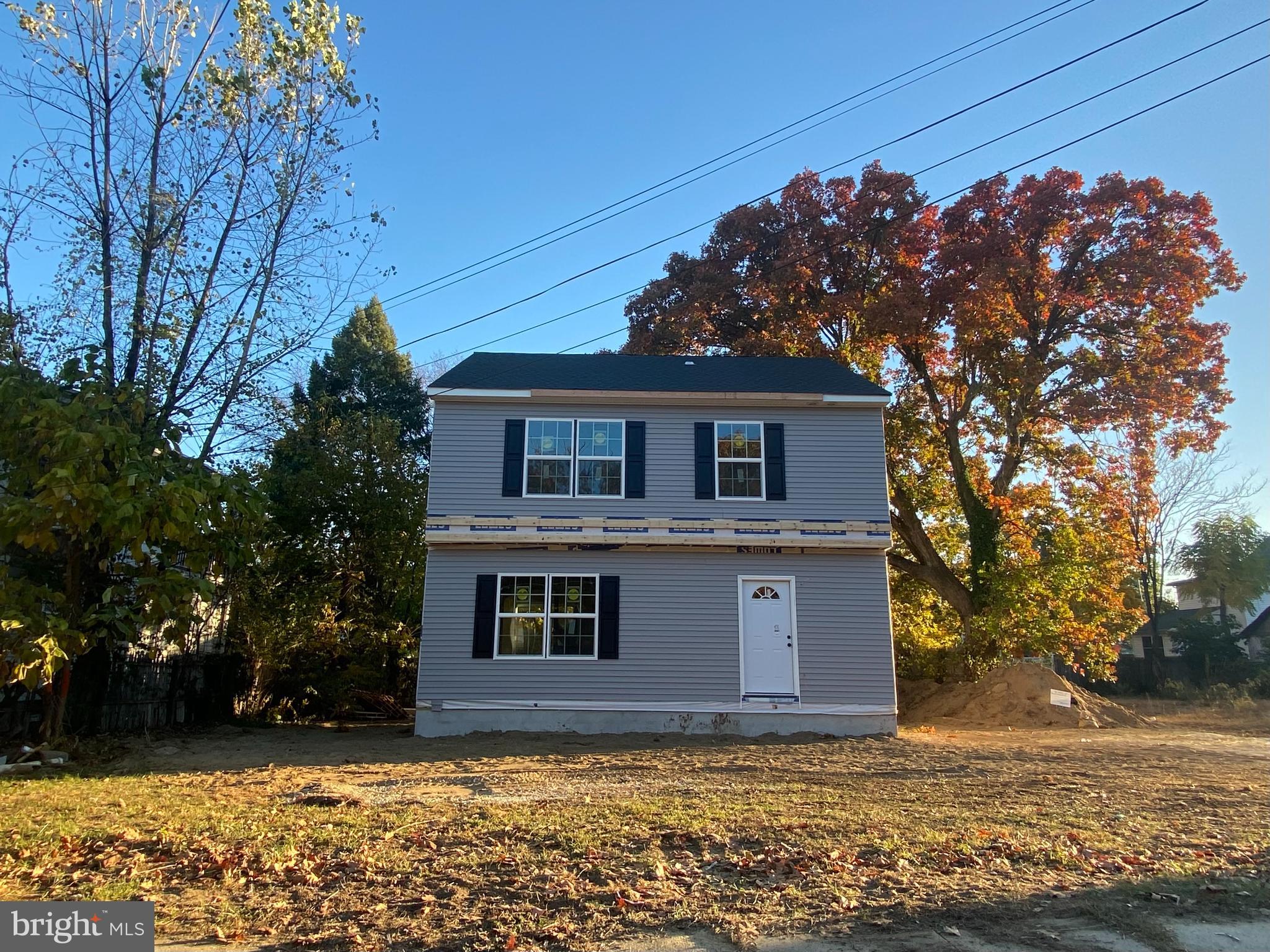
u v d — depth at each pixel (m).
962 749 13.74
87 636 12.20
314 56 16.50
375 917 5.42
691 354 28.02
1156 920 5.25
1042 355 24.53
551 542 15.88
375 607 20.75
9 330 13.45
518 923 5.26
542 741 14.38
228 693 18.47
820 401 16.59
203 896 5.90
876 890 5.84
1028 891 5.79
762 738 14.99
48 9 14.37
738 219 28.25
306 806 8.80
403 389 34.88
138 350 15.18
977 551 23.70
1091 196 23.53
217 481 12.69
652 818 8.05
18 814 8.45
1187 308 23.20
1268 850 6.91
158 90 15.30
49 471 11.50
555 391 16.44
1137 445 24.92
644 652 15.62
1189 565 40.16
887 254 25.81
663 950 4.86
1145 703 26.94
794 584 16.05
